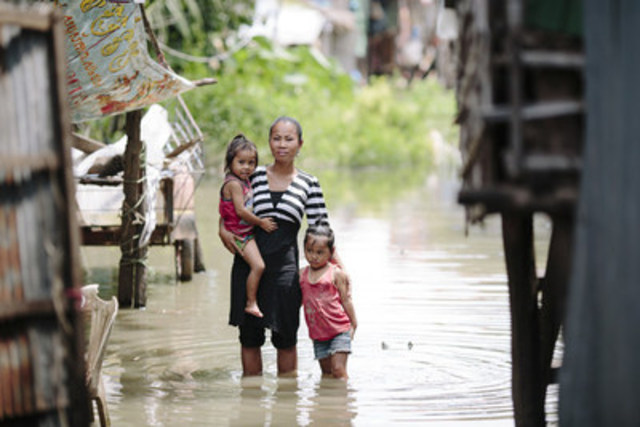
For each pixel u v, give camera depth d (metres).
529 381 7.41
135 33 12.19
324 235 10.12
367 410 9.02
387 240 21.89
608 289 5.12
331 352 10.17
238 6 35.78
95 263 18.70
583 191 5.24
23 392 5.44
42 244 5.43
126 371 10.56
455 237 22.45
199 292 15.51
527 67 5.56
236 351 11.51
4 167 5.22
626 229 5.05
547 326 7.56
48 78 5.44
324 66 59.84
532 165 5.39
